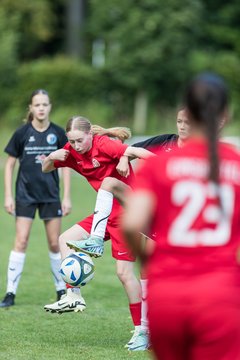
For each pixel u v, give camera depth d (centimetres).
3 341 1662
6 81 9725
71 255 1543
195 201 909
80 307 1562
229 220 912
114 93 10181
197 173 912
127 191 1548
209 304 887
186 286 899
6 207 2102
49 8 11238
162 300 900
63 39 11831
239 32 11506
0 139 8312
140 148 1573
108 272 2600
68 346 1620
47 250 3017
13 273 2075
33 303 2100
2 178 6047
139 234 928
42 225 3759
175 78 10200
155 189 913
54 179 2102
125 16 10069
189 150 923
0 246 3108
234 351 891
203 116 915
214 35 11338
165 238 916
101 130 1653
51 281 2428
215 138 911
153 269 920
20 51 11225
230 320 886
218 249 909
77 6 11250
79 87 9881
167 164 916
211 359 898
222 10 11506
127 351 1578
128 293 1603
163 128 9900
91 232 1545
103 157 1608
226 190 912
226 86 935
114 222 1605
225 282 896
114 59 10012
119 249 1593
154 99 10238
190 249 909
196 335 898
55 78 9775
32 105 2102
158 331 909
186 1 10088
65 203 2105
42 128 2105
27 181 2088
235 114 9981
